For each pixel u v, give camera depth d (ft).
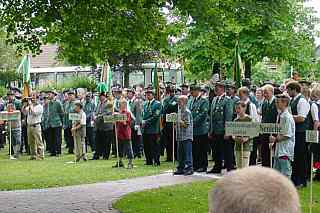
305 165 41.11
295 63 89.20
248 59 82.69
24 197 39.96
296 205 5.38
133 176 49.75
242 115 42.19
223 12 40.47
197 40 76.69
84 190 42.63
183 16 40.88
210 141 52.75
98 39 45.06
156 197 37.68
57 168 57.21
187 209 33.68
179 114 50.47
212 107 50.06
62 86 130.11
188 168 50.26
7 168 58.03
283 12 61.57
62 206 36.37
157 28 44.91
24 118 76.74
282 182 5.47
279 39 80.79
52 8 42.39
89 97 77.05
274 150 38.14
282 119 37.45
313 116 41.45
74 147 70.74
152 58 120.57
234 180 5.50
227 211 5.40
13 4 43.04
